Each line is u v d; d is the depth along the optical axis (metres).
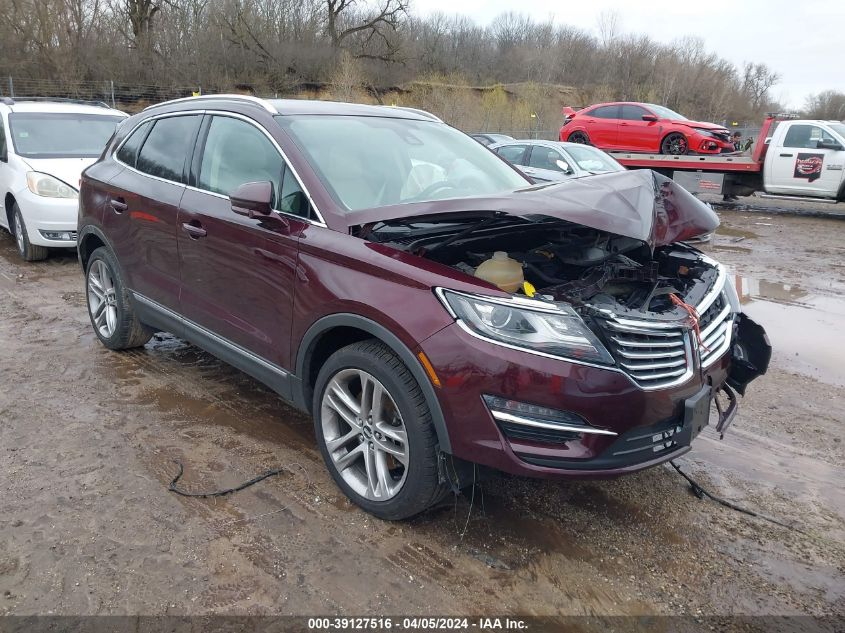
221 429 3.94
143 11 32.12
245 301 3.60
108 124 9.06
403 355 2.80
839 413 4.47
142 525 3.01
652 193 3.11
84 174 5.15
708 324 3.16
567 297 2.88
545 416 2.62
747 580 2.82
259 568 2.77
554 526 3.13
